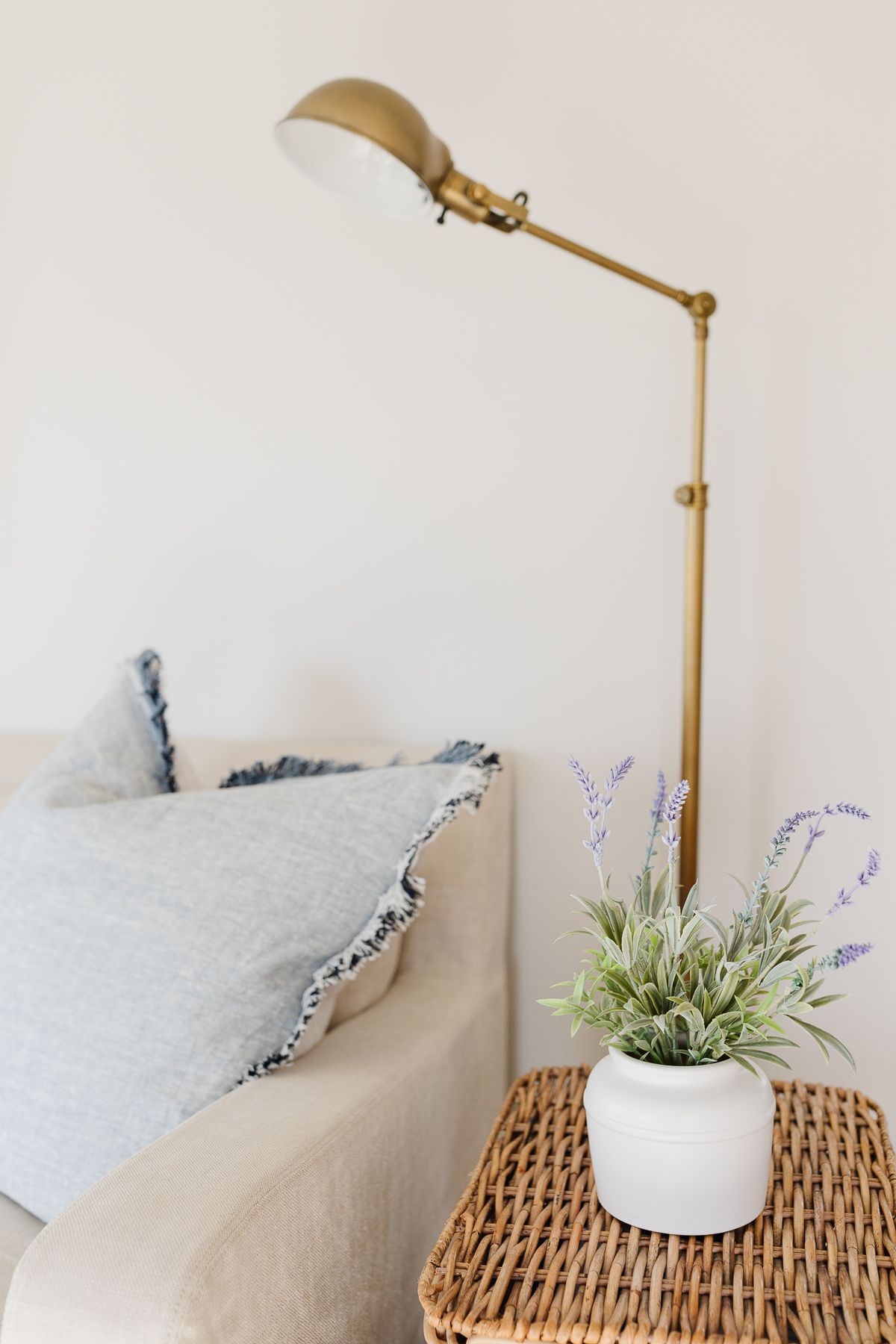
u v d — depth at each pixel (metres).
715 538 1.33
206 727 1.61
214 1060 0.94
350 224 1.49
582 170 1.37
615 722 1.39
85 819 1.07
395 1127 0.93
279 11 1.51
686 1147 0.74
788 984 0.81
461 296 1.44
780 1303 0.70
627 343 1.37
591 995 0.82
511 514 1.43
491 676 1.45
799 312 1.29
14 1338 0.67
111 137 1.62
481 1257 0.76
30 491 1.70
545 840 1.43
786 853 1.32
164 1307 0.65
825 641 1.30
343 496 1.51
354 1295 0.85
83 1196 0.74
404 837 1.02
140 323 1.61
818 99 1.28
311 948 0.98
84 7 1.62
